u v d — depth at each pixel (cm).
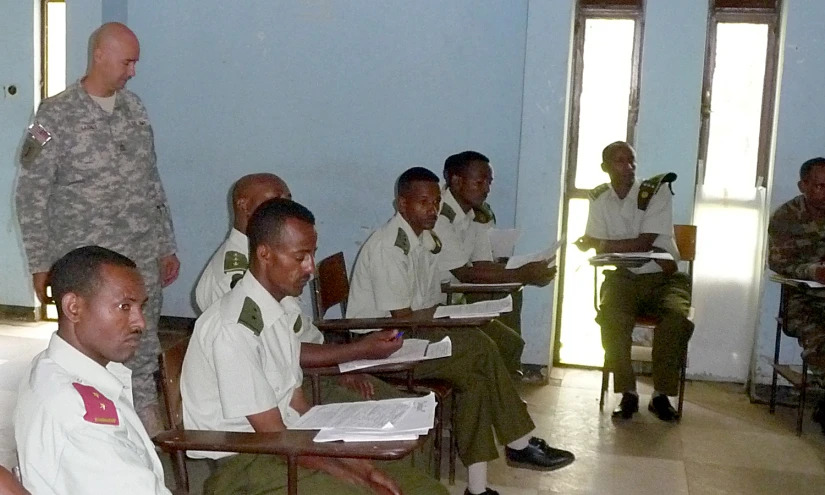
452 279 328
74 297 135
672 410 354
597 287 403
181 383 184
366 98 428
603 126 411
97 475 127
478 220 344
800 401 339
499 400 260
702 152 402
